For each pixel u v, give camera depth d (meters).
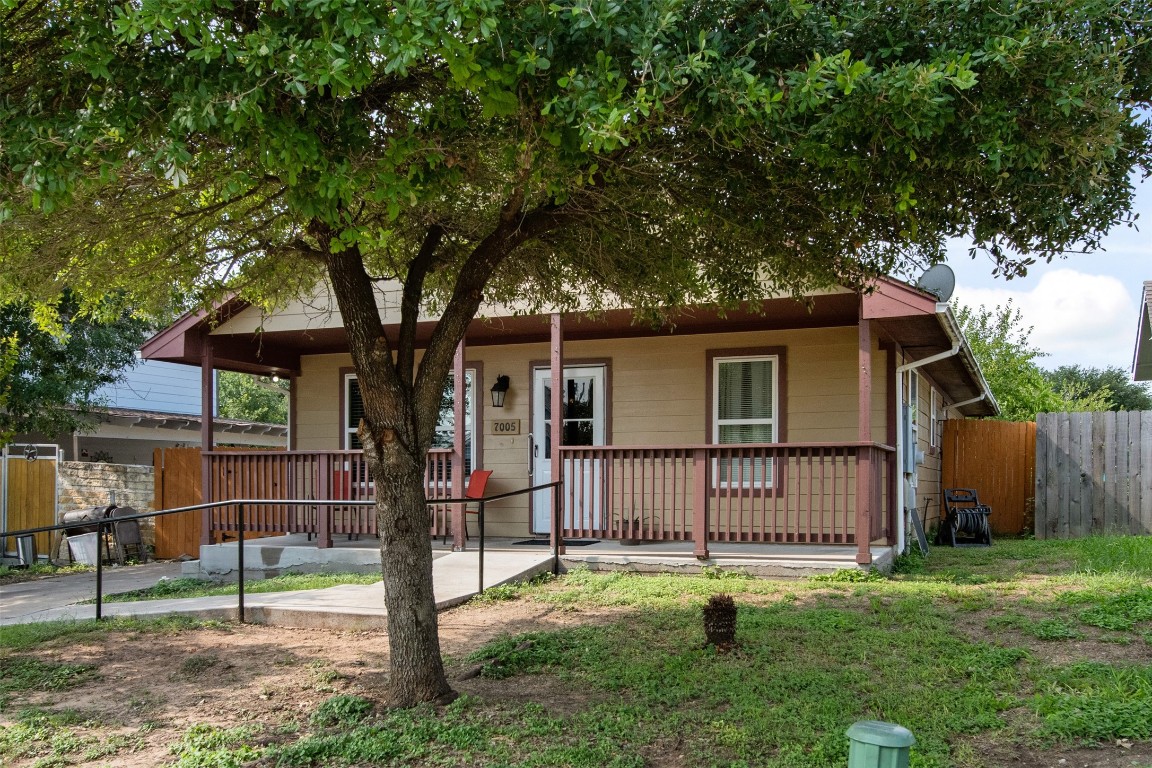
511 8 3.91
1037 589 8.02
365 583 9.53
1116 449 14.69
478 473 12.52
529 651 6.33
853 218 5.50
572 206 5.76
